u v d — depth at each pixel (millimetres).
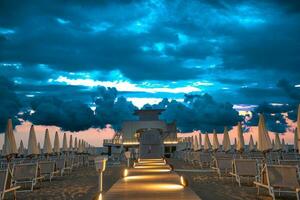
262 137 15781
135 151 51500
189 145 50406
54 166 16375
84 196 10703
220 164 16375
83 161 29141
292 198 9836
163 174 17078
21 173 12016
